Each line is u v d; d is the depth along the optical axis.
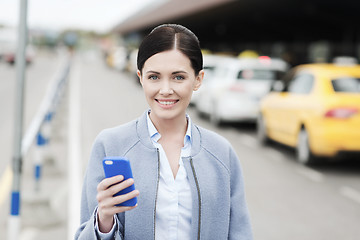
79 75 34.97
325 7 18.33
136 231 1.54
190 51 1.56
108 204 1.39
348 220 5.31
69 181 6.60
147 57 1.56
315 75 8.23
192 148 1.63
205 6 21.03
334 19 20.78
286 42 30.64
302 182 7.00
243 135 11.47
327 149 7.57
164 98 1.56
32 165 7.45
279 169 7.86
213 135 1.71
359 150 7.50
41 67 42.16
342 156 7.64
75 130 10.98
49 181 6.57
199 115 14.66
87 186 1.61
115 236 1.49
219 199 1.63
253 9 20.16
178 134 1.65
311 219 5.31
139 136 1.61
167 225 1.56
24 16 3.63
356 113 7.45
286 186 6.75
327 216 5.43
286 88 9.25
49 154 7.24
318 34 26.11
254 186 6.71
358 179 7.28
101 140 1.64
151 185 1.55
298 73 9.00
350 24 21.38
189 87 1.58
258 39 36.25
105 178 1.50
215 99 12.59
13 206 3.75
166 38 1.55
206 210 1.58
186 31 1.59
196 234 1.56
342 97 7.59
